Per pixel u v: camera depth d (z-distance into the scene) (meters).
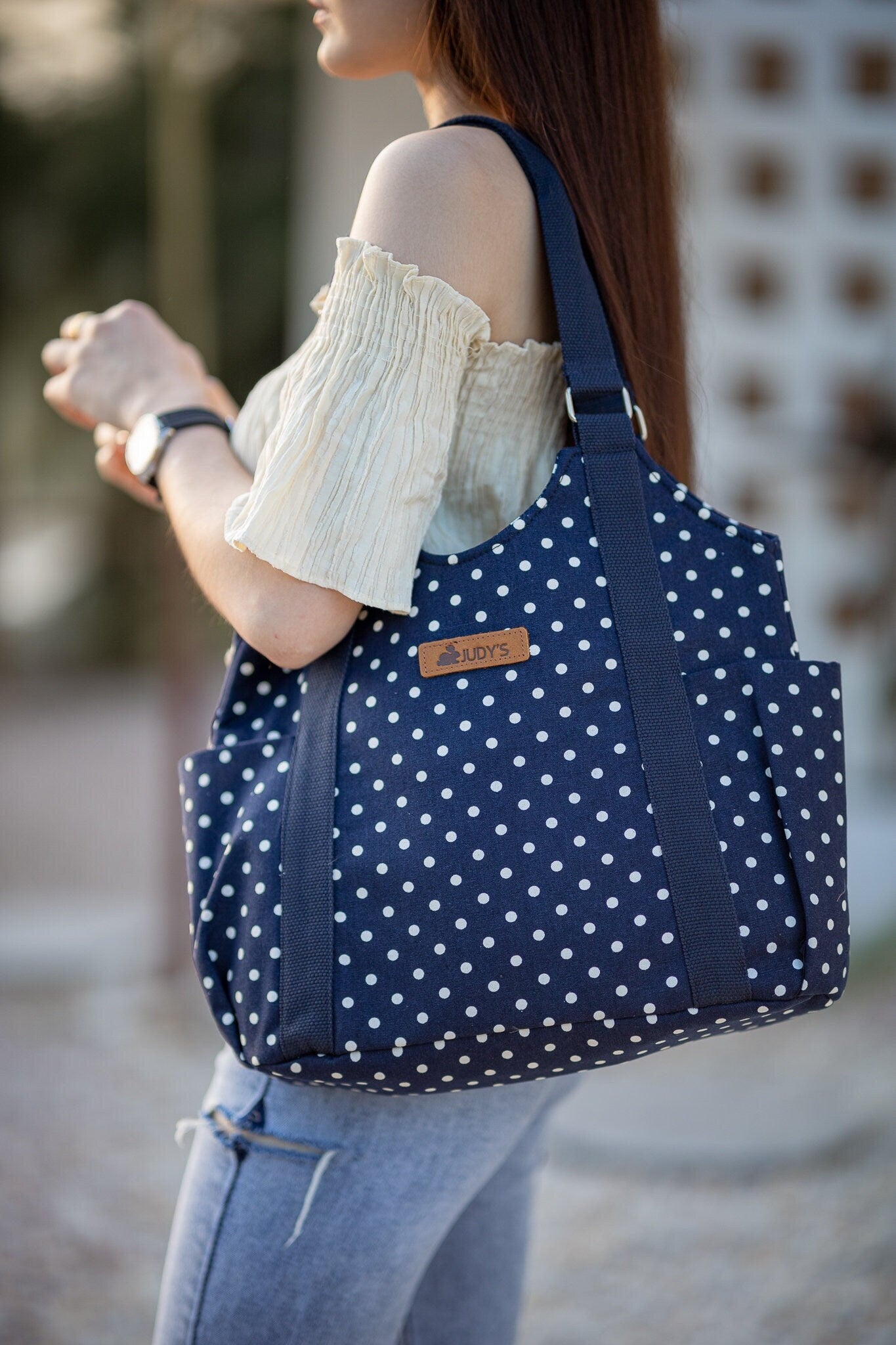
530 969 0.94
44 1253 2.25
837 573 4.29
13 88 4.21
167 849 3.82
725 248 4.08
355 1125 1.04
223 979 1.02
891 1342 1.93
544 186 1.05
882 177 4.40
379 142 4.05
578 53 1.12
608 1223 2.35
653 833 0.96
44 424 12.15
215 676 8.92
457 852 0.96
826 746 1.02
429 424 0.97
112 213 10.21
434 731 0.98
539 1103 1.12
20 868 5.56
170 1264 1.10
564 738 0.97
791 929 0.97
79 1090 3.04
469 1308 1.33
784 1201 2.41
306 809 0.99
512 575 1.00
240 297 9.94
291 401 0.97
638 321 1.16
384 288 0.96
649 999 0.94
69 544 13.27
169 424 1.15
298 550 0.95
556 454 1.10
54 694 12.03
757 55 4.14
